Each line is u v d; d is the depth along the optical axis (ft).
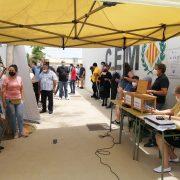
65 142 18.74
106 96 34.09
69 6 12.70
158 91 18.34
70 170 14.02
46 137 19.90
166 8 12.82
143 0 7.30
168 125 12.16
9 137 19.69
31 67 30.12
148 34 17.52
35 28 15.70
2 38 18.72
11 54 22.09
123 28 16.05
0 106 18.33
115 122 24.54
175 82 21.40
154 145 17.69
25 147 17.58
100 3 12.05
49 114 28.71
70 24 15.05
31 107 24.54
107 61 40.24
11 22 14.46
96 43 19.75
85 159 15.57
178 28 16.30
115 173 13.69
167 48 22.52
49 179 12.98
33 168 14.26
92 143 18.53
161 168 13.17
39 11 13.10
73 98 42.29
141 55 27.61
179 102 14.23
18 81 19.30
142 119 13.92
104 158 15.74
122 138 19.67
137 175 13.47
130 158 15.75
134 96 15.70
